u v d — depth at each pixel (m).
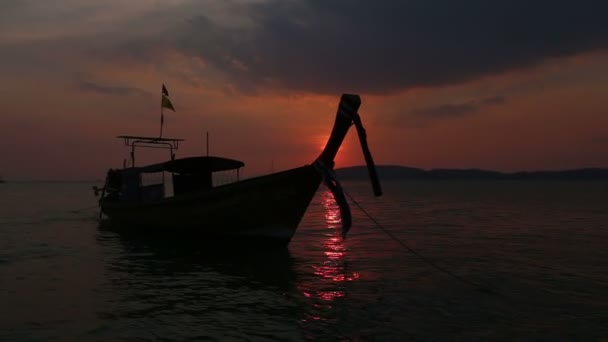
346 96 13.16
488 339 6.88
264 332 7.20
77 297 9.37
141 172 19.98
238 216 15.72
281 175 14.54
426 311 8.27
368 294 9.48
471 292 9.62
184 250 15.69
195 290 9.95
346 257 14.14
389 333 7.12
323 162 13.70
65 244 17.19
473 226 24.34
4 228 22.91
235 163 18.28
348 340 6.82
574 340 6.86
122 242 17.73
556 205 45.75
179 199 16.88
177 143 22.92
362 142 13.00
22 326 7.47
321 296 9.35
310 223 26.61
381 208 42.47
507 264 12.87
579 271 11.81
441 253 14.92
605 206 43.47
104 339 6.89
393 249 15.89
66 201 55.28
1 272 11.98
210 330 7.30
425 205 47.59
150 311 8.35
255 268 12.41
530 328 7.36
